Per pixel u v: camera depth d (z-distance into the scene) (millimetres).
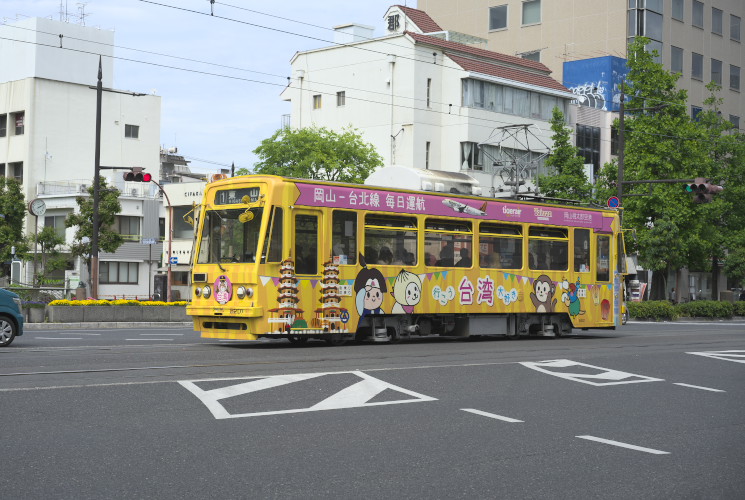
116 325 28219
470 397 10852
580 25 65250
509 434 8633
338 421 8977
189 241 59562
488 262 20797
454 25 72188
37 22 61312
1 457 7062
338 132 55750
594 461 7543
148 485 6320
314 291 17453
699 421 9789
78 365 13117
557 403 10695
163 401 9695
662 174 43094
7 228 50688
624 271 24578
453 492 6348
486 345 19344
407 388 11328
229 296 17094
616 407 10578
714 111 52219
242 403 9758
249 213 17000
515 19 68562
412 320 19516
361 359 14766
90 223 48875
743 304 48094
